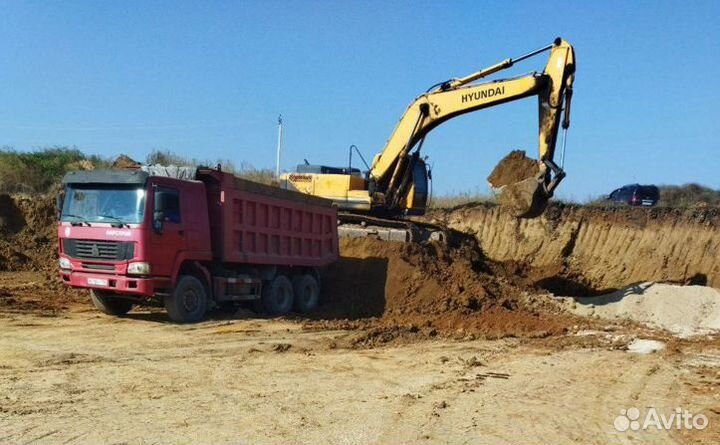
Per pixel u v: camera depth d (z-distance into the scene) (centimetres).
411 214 2272
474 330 1570
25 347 1165
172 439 714
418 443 727
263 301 1711
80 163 3123
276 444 709
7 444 682
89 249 1427
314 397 913
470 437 755
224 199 1545
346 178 2164
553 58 1845
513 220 3034
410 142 2144
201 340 1301
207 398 888
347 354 1241
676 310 1833
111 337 1288
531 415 857
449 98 2059
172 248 1438
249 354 1195
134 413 806
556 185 1806
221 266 1598
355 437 739
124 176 1409
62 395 877
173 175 1544
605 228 2889
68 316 1512
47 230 2364
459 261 2050
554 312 1845
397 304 1820
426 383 1023
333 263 1989
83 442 695
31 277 2014
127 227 1391
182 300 1471
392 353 1270
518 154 1950
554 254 2919
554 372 1141
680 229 2761
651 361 1264
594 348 1399
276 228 1708
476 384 1027
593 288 2733
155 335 1327
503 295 1894
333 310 1836
